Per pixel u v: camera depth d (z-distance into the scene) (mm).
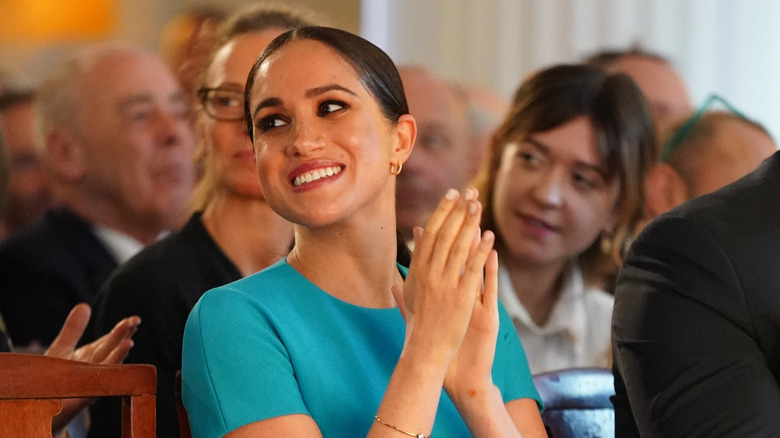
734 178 12055
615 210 11914
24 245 14961
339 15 18938
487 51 19922
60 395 6066
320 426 6461
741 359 6691
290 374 6449
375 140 6719
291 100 6641
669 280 6969
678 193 12094
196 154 10578
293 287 6785
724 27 20250
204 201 10055
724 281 6809
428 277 6250
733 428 6523
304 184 6586
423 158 15297
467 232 6238
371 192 6715
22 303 14695
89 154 15945
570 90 11688
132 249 15844
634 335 7051
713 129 12219
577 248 11852
